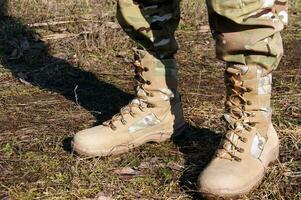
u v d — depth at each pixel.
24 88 3.47
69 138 2.71
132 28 2.45
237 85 2.16
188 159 2.46
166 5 2.43
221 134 2.71
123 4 2.42
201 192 2.09
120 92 3.40
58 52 4.18
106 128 2.50
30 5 5.23
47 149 2.59
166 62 2.52
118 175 2.35
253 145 2.20
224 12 2.02
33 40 4.45
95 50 4.23
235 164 2.13
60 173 2.37
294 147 2.56
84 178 2.32
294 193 2.20
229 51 2.10
